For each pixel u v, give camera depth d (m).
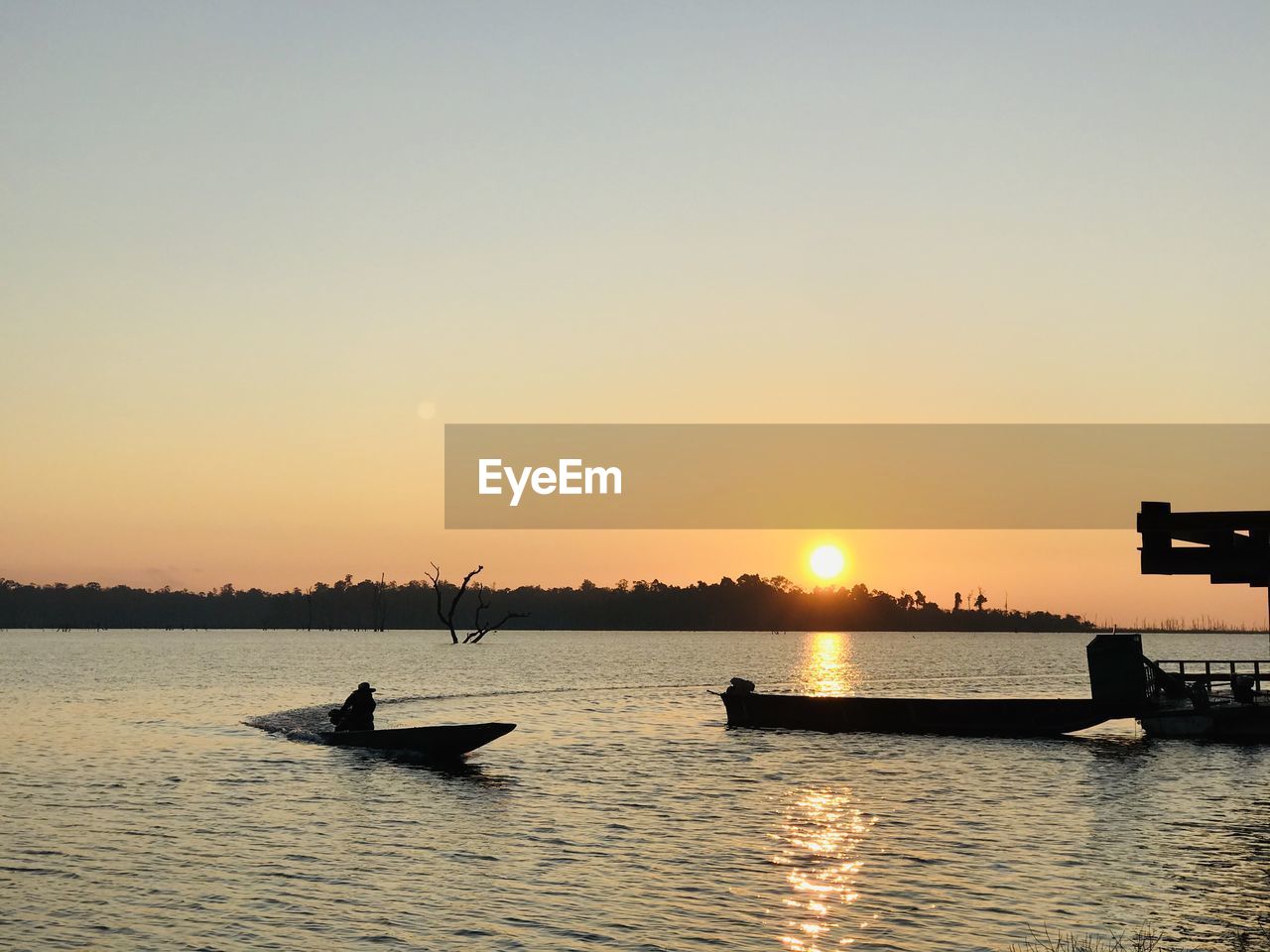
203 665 111.62
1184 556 22.52
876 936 15.85
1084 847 21.81
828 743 40.72
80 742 39.84
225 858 21.02
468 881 19.17
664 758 36.41
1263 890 18.30
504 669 107.00
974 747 39.22
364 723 38.59
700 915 16.95
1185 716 40.81
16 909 17.38
